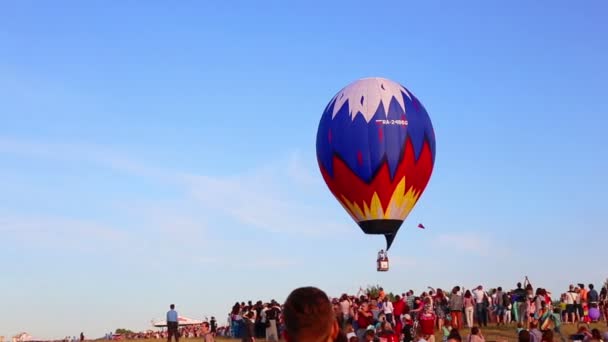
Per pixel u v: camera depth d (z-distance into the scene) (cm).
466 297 3312
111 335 4841
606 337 2248
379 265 3108
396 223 3138
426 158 3142
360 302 2992
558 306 3566
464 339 3066
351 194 3123
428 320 2817
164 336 5634
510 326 3431
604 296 3753
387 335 2352
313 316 400
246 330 3153
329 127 3164
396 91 3172
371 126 3066
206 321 3994
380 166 3050
